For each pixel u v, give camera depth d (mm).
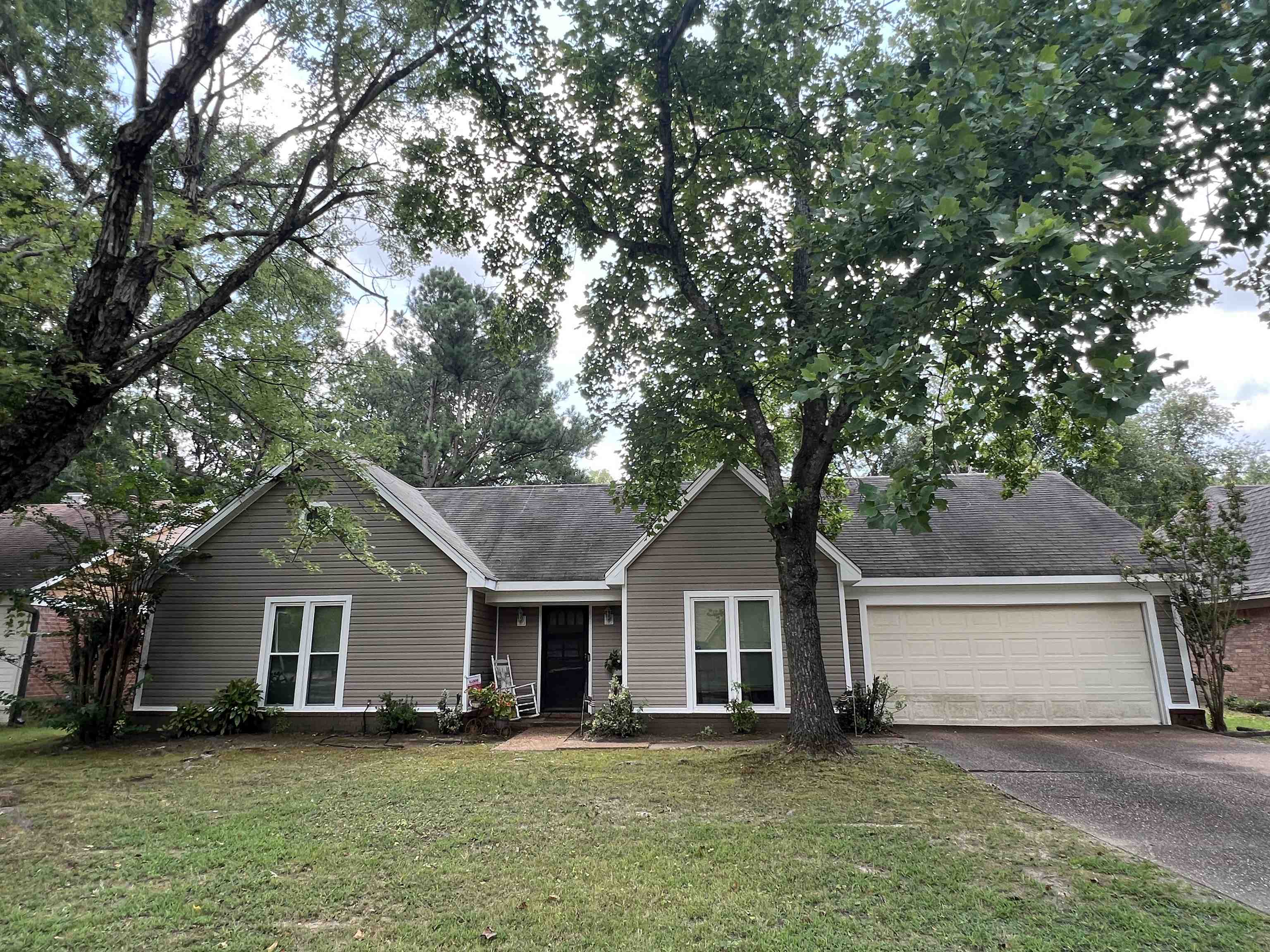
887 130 6520
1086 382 4551
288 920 4629
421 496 17562
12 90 10727
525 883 5172
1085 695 12508
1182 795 7312
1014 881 5078
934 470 5004
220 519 13531
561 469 30531
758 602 12625
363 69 11320
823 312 8047
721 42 9727
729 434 11273
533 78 10391
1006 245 4996
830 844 5867
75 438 6910
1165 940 4176
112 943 4316
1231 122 5859
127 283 7688
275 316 13867
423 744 11469
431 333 29234
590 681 14164
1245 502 12406
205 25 7527
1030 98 5203
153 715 12859
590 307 11375
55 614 14414
